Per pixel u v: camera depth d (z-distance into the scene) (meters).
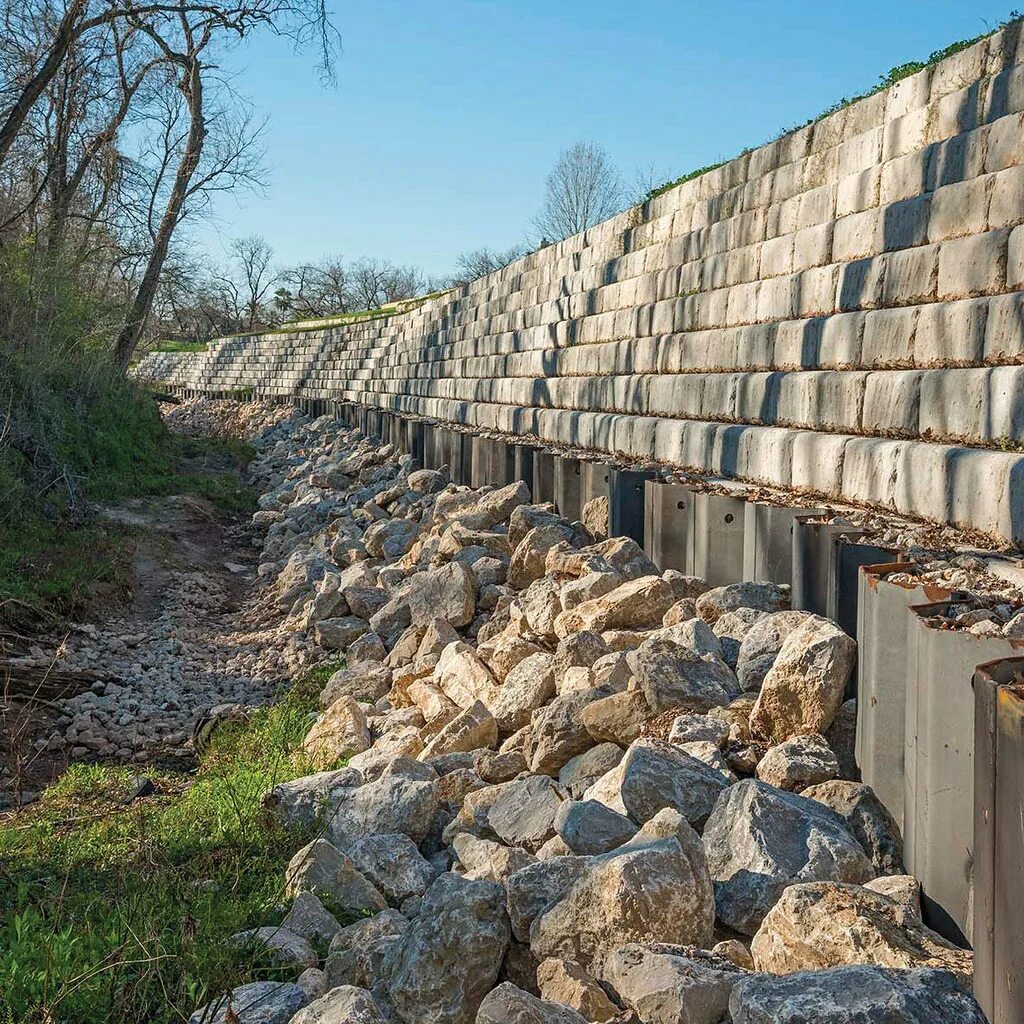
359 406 28.05
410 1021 3.97
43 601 12.01
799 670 5.28
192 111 25.66
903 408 7.66
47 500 15.51
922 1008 3.03
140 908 4.91
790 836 4.32
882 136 8.83
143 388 26.41
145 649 11.62
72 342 20.28
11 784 8.03
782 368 9.73
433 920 4.14
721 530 8.45
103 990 4.20
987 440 6.73
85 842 6.40
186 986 4.17
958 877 3.85
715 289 11.63
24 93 17.75
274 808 6.16
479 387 21.03
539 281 18.09
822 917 3.62
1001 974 3.05
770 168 10.83
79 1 17.88
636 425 12.28
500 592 10.40
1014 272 6.84
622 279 14.54
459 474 16.80
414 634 10.09
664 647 5.96
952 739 3.91
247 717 9.32
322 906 4.95
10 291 17.86
